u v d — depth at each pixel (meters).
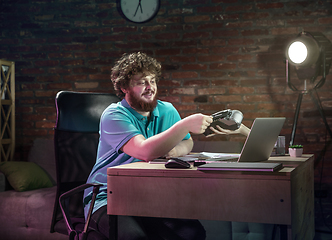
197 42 3.16
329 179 2.98
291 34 3.02
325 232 2.76
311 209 1.65
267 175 1.14
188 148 1.81
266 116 3.06
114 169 1.31
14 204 2.52
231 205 1.18
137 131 1.52
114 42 3.28
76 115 1.86
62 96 1.83
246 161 1.38
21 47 3.40
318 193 2.89
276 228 1.80
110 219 1.32
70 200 1.74
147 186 1.27
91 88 3.32
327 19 2.97
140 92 1.63
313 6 2.99
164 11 3.20
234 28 3.10
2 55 3.42
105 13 3.29
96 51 3.31
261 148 1.42
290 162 1.42
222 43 3.12
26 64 3.40
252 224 2.07
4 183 2.70
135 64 1.62
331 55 2.73
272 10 3.05
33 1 3.39
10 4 3.42
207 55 3.14
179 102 3.19
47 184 2.86
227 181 1.18
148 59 1.68
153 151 1.41
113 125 1.55
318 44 2.64
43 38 3.38
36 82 3.38
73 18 3.34
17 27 3.41
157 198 1.26
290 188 1.12
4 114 3.16
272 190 1.14
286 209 1.12
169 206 1.25
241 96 3.10
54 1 3.36
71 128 1.82
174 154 1.66
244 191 1.17
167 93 3.21
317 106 2.82
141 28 3.24
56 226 1.68
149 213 1.27
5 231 2.53
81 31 3.33
